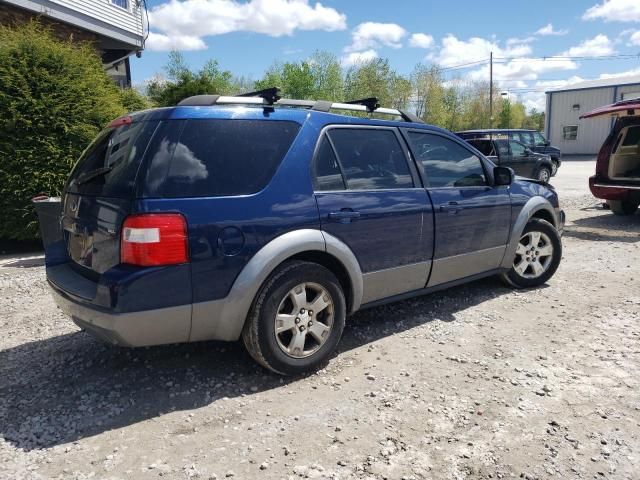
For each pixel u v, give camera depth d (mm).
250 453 2645
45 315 4875
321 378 3449
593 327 4262
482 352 3816
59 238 3791
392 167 4094
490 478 2428
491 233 4801
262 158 3320
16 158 7301
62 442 2764
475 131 16422
